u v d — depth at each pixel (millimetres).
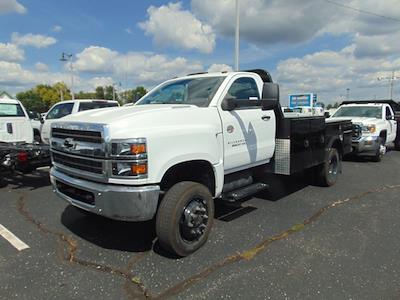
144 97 5430
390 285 3225
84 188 3650
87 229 4672
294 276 3396
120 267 3605
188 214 3777
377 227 4738
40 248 4078
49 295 3094
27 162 6617
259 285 3236
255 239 4312
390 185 7348
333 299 3002
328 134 6852
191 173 4176
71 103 11477
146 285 3250
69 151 3865
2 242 4254
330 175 7082
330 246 4102
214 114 4348
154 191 3457
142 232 4539
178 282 3301
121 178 3398
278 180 7699
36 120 13516
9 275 3447
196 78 5117
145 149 3402
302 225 4809
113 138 3400
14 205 5809
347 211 5453
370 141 10445
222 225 4801
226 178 4812
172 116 3865
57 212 5410
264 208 5605
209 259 3770
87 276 3424
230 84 4742
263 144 5211
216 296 3062
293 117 5855
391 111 12633
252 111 4973
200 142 3998
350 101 15672
